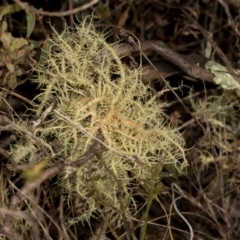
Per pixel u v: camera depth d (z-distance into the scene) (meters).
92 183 0.21
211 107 0.27
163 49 0.25
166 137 0.22
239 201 0.27
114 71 0.24
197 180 0.27
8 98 0.24
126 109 0.22
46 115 0.22
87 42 0.23
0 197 0.23
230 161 0.27
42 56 0.23
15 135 0.22
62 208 0.24
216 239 0.25
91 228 0.25
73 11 0.21
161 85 0.27
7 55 0.21
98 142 0.21
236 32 0.27
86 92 0.22
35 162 0.21
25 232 0.23
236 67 0.27
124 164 0.22
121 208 0.21
